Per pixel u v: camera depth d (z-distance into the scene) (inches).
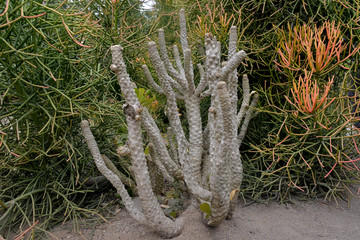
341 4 65.9
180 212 55.1
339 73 70.2
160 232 46.4
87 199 65.7
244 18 74.8
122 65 38.0
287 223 55.2
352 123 62.7
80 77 61.0
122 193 45.5
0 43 44.4
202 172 59.4
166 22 139.7
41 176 58.9
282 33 67.4
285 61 59.8
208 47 43.6
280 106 68.4
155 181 60.8
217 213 43.9
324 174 64.6
